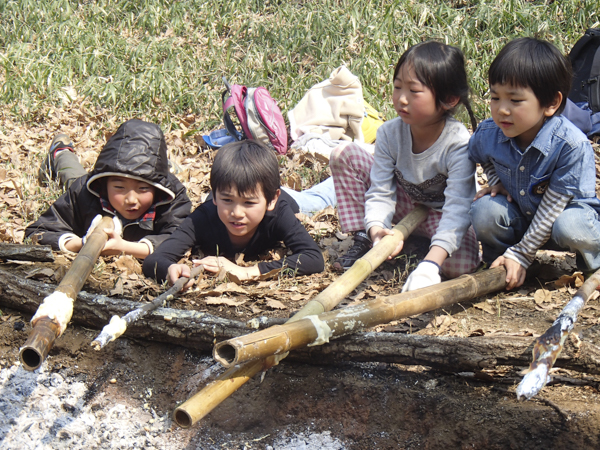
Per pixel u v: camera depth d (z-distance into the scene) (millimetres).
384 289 3467
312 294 3357
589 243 3086
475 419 2498
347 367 2814
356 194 3820
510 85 2867
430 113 3219
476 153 3311
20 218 4441
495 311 3174
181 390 2920
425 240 3975
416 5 7332
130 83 6863
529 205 3252
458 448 2477
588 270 3248
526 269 3297
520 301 3270
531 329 2955
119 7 8484
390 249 3242
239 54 7508
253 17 7957
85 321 3125
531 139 3082
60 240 3729
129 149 3678
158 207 3943
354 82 5766
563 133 3010
